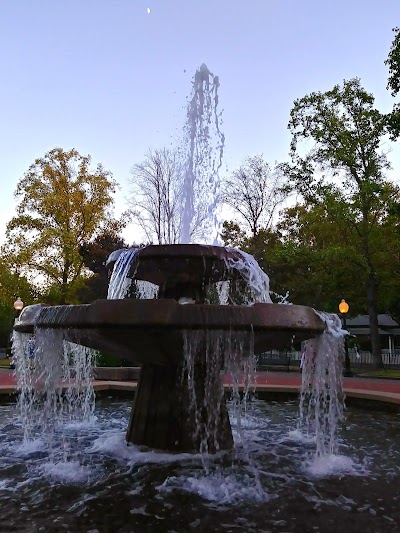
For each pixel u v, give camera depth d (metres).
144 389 5.30
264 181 30.92
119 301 3.96
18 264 27.25
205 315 3.87
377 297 25.69
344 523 3.44
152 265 5.27
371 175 22.67
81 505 3.68
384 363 27.05
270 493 4.00
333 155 22.84
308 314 4.29
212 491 4.00
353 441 5.99
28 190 27.91
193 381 5.00
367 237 22.77
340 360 5.23
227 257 5.22
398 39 18.39
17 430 6.39
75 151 28.92
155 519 3.45
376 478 4.45
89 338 4.43
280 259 23.98
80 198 28.16
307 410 8.35
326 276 23.08
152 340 4.17
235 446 5.47
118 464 4.68
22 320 4.93
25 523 3.34
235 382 5.02
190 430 5.00
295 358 27.89
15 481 4.25
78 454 5.06
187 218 8.42
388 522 3.47
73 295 27.53
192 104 8.59
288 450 5.41
